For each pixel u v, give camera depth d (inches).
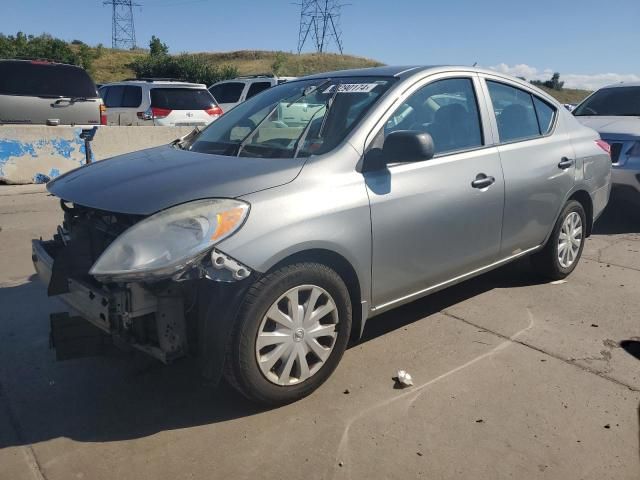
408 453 111.5
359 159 133.1
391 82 149.2
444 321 171.2
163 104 557.3
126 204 115.3
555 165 185.3
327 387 134.4
